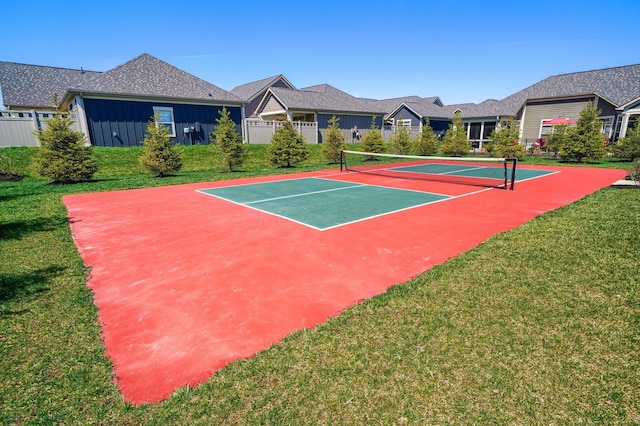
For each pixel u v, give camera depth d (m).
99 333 3.01
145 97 18.69
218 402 2.19
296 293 3.75
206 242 5.59
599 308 3.20
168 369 2.56
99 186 11.77
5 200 9.30
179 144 19.86
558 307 3.24
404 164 20.55
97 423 2.05
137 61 20.23
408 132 25.73
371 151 22.89
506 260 4.41
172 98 19.39
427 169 17.48
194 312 3.39
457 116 26.22
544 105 26.69
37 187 11.76
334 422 2.03
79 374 2.48
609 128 23.48
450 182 12.51
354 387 2.29
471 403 2.15
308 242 5.50
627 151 18.77
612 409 2.07
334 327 3.00
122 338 2.97
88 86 17.39
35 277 4.18
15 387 2.34
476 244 5.31
